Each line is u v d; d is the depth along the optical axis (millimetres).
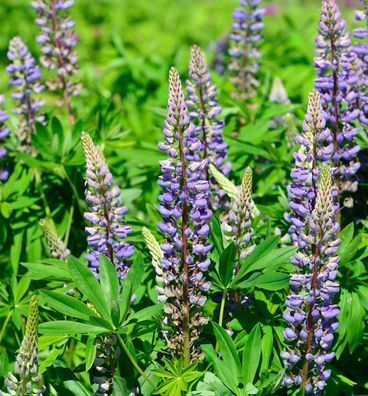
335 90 2086
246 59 2561
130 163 2451
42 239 2330
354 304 2064
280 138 2404
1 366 2012
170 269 1911
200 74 2143
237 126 2525
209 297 2057
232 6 4652
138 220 2162
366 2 2109
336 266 1883
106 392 1969
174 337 1940
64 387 1969
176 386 1907
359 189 2189
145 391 1959
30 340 1865
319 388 1928
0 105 2430
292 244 2057
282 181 2309
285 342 2002
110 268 1902
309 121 1952
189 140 1881
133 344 1987
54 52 2418
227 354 1925
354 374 2109
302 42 2850
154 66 3234
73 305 1896
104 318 1887
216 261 1960
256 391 1896
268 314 2023
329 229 1869
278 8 4598
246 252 1983
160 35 4156
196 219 1890
